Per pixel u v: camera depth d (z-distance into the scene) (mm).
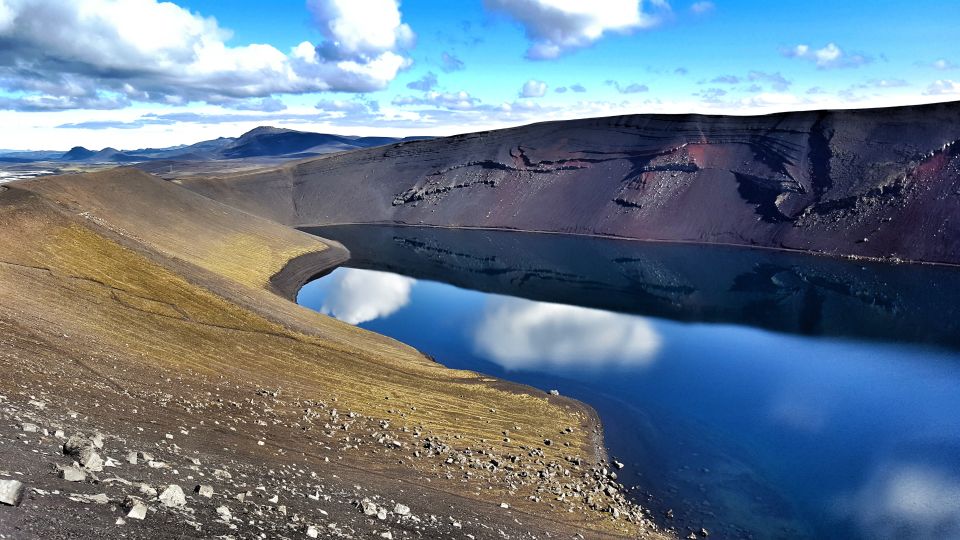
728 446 40344
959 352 63812
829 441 41344
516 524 24125
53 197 79375
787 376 55656
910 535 29922
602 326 74562
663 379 54250
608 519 28875
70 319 37125
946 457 38938
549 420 42062
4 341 28984
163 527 11648
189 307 47531
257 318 49719
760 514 31688
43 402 20484
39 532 9773
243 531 12883
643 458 38219
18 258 45188
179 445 20797
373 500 20938
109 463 14805
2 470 11977
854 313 82312
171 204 99062
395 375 45625
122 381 29203
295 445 27188
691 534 29328
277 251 107375
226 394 33250
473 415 40438
